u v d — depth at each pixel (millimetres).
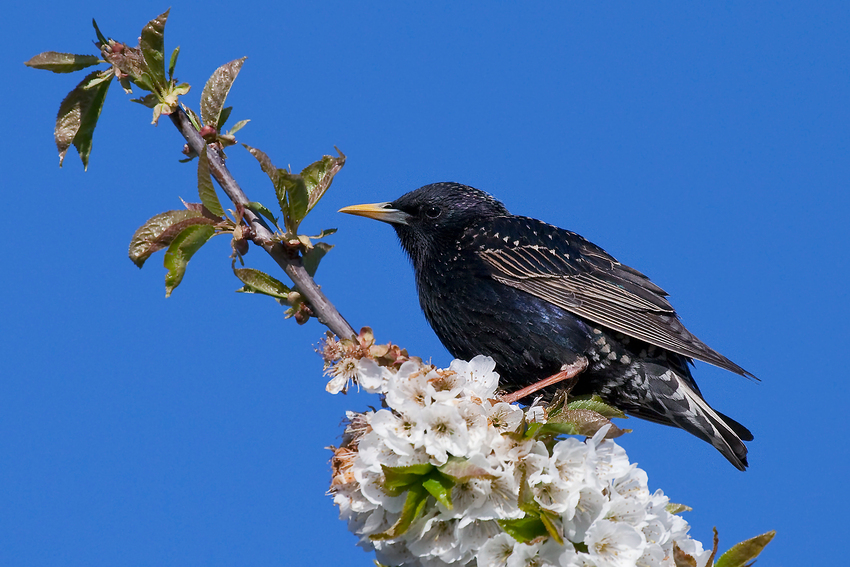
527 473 6176
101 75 8711
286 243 8031
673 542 6531
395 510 6316
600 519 6051
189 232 7879
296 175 7758
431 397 6309
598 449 6352
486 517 6039
